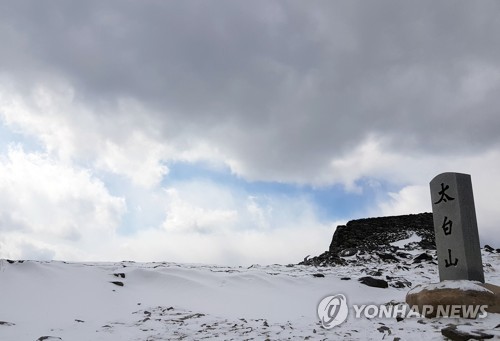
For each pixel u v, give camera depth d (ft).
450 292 32.40
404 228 102.06
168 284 50.06
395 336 27.27
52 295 41.86
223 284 50.96
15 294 40.40
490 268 61.93
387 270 63.82
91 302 41.52
